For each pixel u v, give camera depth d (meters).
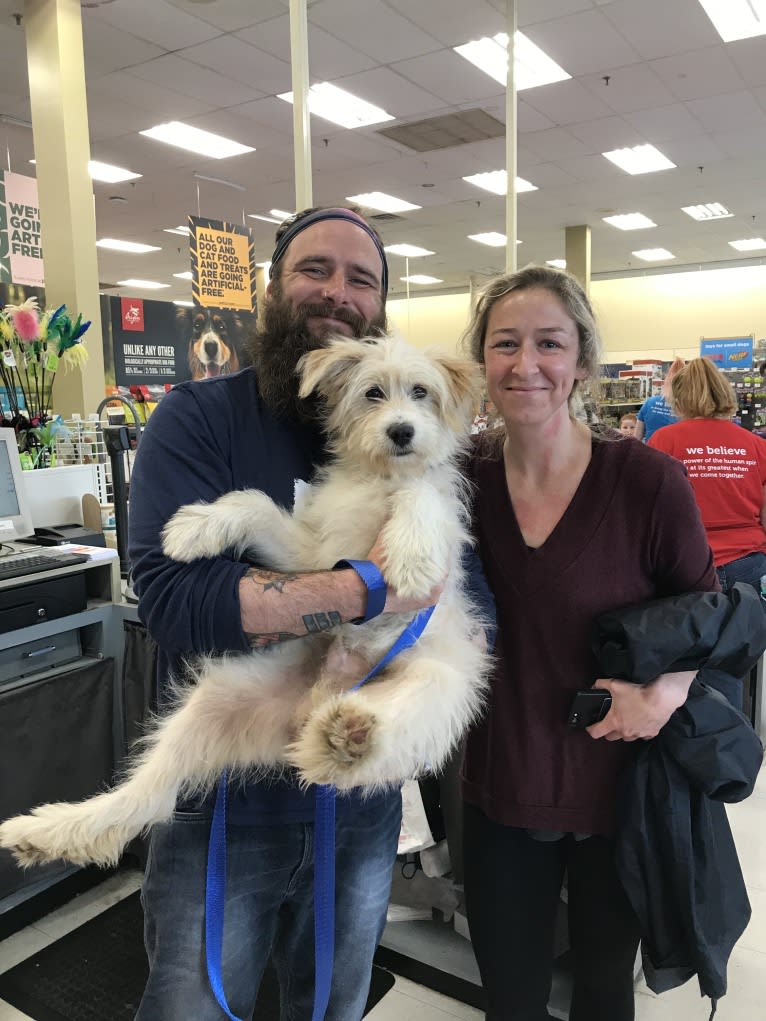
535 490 1.55
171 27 5.99
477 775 1.61
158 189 10.56
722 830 1.48
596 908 1.55
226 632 1.12
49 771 2.52
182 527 1.19
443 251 15.05
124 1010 2.17
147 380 6.54
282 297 1.49
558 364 1.46
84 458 3.47
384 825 1.38
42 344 3.35
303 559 1.35
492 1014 1.62
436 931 2.47
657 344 17.23
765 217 12.63
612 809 1.50
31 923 2.56
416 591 1.22
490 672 1.54
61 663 2.63
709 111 8.03
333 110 7.89
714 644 1.39
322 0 5.59
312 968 1.38
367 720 1.11
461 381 1.59
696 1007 2.18
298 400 1.43
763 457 3.52
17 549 2.75
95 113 7.80
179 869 1.28
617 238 14.09
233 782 1.29
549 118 8.17
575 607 1.49
